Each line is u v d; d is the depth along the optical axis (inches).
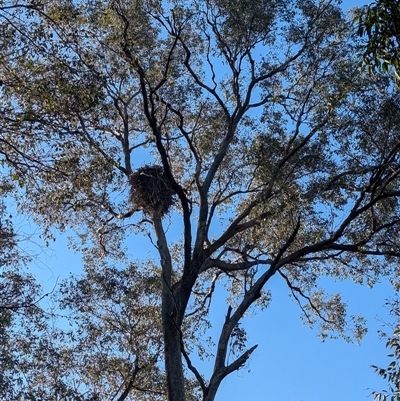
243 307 627.5
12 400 591.2
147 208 821.9
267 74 813.9
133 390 767.7
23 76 552.4
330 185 708.0
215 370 576.7
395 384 505.0
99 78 576.4
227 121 831.1
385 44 421.7
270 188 751.1
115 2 711.1
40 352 656.4
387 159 676.1
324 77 786.8
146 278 800.3
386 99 712.4
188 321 824.9
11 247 590.9
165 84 805.9
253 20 789.2
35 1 570.6
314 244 700.0
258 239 772.6
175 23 769.6
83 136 569.0
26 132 554.3
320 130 732.7
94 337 751.7
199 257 722.2
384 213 730.2
